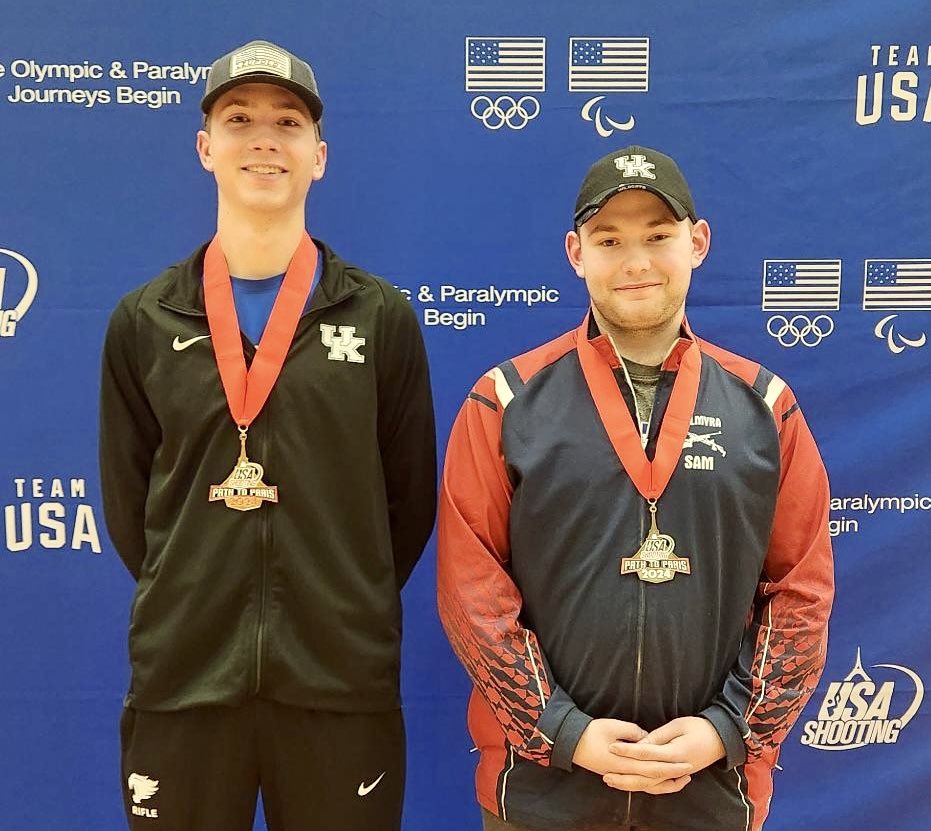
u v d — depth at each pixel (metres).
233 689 1.38
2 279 1.91
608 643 1.36
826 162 1.93
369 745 1.44
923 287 1.97
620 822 1.40
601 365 1.44
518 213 1.93
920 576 2.03
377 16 1.87
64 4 1.85
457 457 1.48
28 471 1.96
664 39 1.89
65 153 1.89
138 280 1.92
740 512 1.39
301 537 1.39
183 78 1.88
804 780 2.07
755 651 1.39
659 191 1.36
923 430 2.01
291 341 1.41
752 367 1.50
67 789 2.02
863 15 1.90
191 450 1.40
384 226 1.92
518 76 1.89
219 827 1.45
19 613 1.99
